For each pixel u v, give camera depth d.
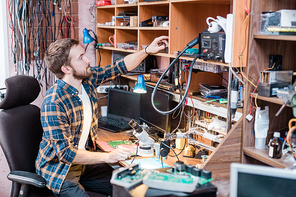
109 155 1.99
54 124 1.90
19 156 1.99
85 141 2.21
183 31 2.27
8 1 3.09
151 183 1.18
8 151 1.95
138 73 3.06
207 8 2.32
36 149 2.11
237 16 1.55
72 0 3.31
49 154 1.96
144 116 2.81
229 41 1.58
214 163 1.62
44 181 1.81
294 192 1.07
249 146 1.68
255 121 1.64
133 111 2.90
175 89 2.46
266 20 1.55
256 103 1.63
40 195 1.99
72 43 2.01
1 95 2.81
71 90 2.03
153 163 2.06
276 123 1.71
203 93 2.32
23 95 2.09
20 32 3.16
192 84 2.39
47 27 3.24
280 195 1.08
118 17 2.93
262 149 1.65
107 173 2.25
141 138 1.95
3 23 3.13
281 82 1.56
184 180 1.19
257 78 1.63
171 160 2.14
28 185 1.88
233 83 1.68
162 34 2.79
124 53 3.29
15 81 2.06
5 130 1.97
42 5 3.20
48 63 2.02
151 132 2.62
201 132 2.22
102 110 3.40
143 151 2.18
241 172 1.11
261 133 1.65
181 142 2.34
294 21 1.47
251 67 1.60
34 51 3.21
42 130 2.17
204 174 1.26
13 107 2.10
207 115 2.37
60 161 1.95
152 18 2.48
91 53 3.49
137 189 1.20
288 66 1.69
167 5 2.70
